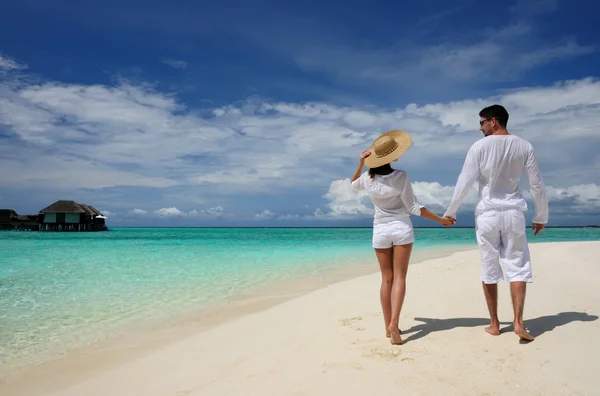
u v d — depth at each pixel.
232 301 7.16
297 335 4.25
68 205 65.62
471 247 22.31
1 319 5.98
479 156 3.59
